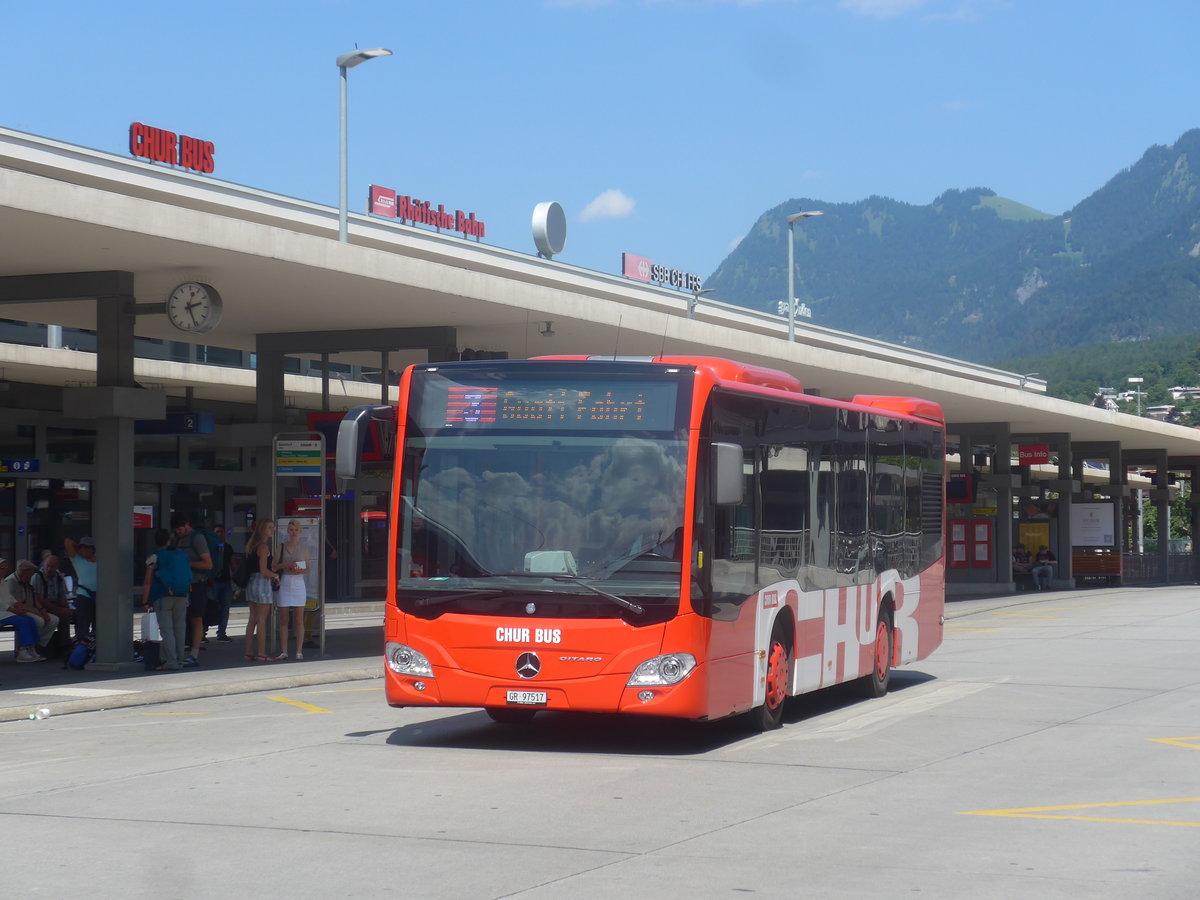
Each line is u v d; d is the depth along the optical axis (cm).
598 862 759
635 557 1131
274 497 2147
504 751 1184
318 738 1273
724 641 1177
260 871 733
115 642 1906
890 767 1100
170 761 1130
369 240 4184
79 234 1708
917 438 1767
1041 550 5444
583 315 2453
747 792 981
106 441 1911
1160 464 6562
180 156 3616
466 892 692
